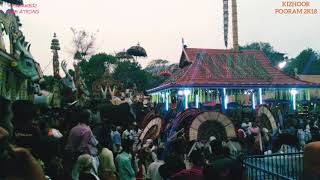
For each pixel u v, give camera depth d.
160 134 14.95
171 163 6.40
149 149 12.15
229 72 33.38
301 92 34.44
